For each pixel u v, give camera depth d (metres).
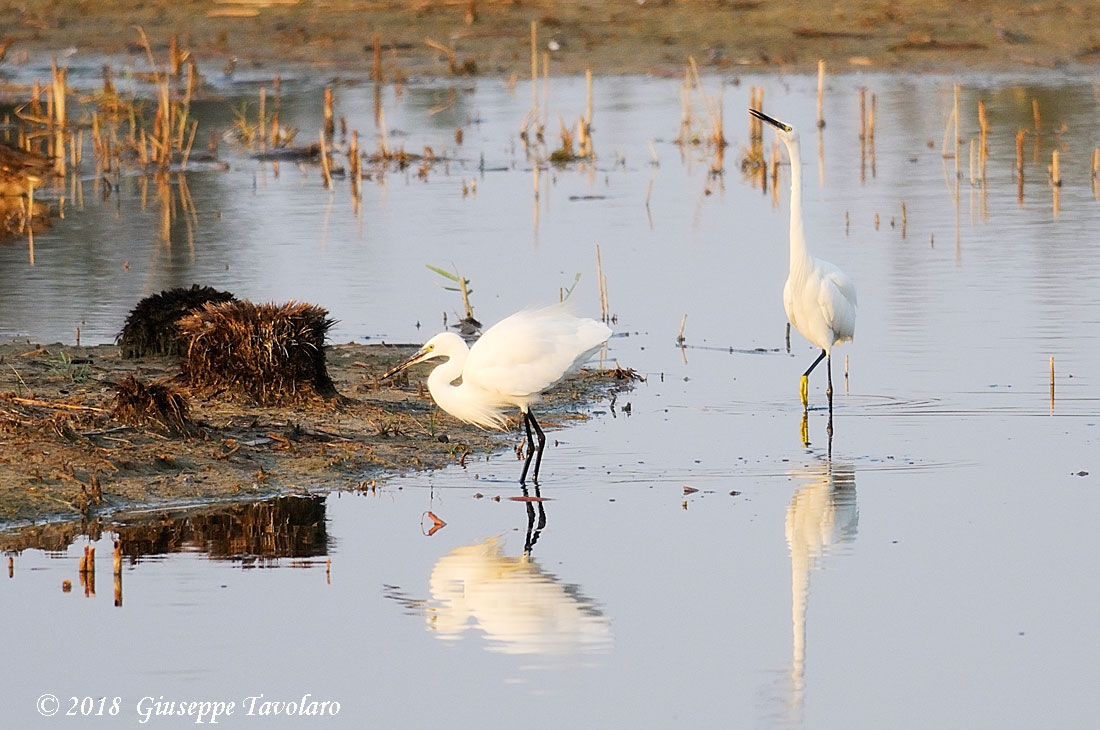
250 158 32.62
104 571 10.86
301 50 41.94
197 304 16.28
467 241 23.48
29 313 18.89
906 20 42.19
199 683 9.24
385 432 14.01
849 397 15.67
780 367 16.94
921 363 16.78
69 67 40.44
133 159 32.25
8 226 25.25
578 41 42.09
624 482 13.04
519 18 43.66
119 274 21.31
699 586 10.75
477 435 14.32
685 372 16.75
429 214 25.95
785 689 9.20
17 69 40.19
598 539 11.64
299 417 14.16
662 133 34.44
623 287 20.55
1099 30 40.69
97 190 29.11
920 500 12.52
